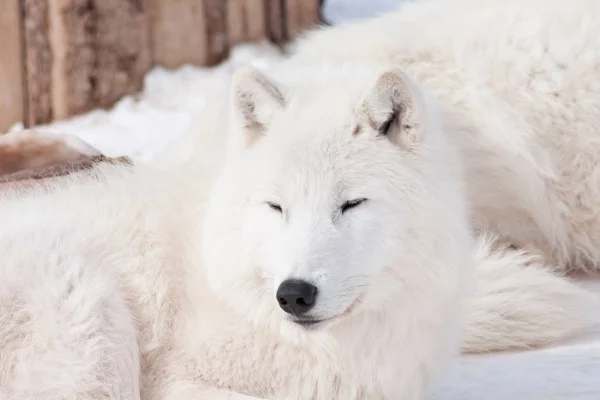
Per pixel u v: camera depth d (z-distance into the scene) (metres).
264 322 5.94
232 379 6.12
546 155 10.45
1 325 5.92
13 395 5.91
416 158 5.94
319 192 5.73
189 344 6.13
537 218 10.48
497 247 10.05
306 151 5.83
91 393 5.88
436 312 6.08
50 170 8.95
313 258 5.50
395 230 5.78
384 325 6.01
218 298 6.07
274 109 6.13
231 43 19.39
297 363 6.07
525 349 7.96
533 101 10.56
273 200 5.76
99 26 18.06
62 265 6.04
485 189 10.48
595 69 10.55
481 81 10.62
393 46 11.04
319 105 6.11
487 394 6.64
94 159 9.27
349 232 5.70
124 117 17.28
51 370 5.89
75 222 6.54
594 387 6.54
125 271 6.33
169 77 18.55
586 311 8.47
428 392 6.48
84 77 18.06
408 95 5.86
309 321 5.60
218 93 10.19
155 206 6.64
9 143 9.38
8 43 17.84
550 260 10.58
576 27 10.79
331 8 22.42
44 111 18.16
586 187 10.46
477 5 11.41
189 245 6.40
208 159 6.91
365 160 5.83
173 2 18.69
